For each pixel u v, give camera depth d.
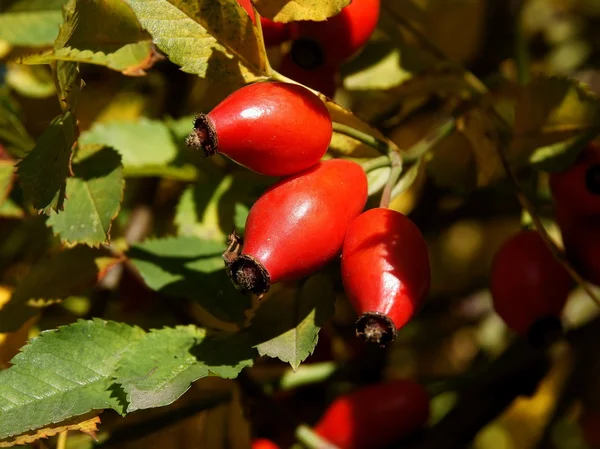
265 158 0.23
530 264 0.26
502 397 0.29
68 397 0.23
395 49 0.28
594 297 0.25
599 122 0.26
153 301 0.29
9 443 0.23
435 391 0.29
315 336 0.23
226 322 0.26
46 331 0.24
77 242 0.24
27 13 0.28
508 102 0.27
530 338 0.26
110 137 0.29
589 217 0.26
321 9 0.23
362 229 0.23
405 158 0.25
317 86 0.26
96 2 0.23
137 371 0.23
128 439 0.26
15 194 0.28
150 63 0.24
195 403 0.26
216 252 0.27
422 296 0.23
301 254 0.22
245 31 0.23
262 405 0.27
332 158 0.25
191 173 0.29
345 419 0.27
